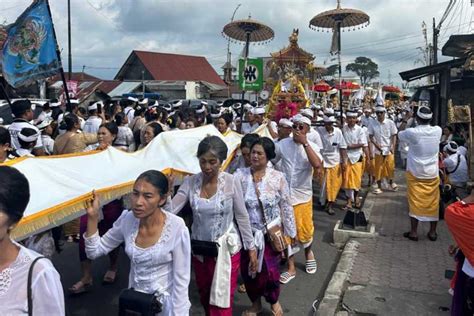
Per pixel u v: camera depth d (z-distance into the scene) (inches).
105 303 199.9
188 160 184.2
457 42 427.5
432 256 250.5
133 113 479.2
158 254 110.9
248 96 1087.6
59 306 73.3
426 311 186.4
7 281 69.5
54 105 492.7
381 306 190.9
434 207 271.0
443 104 465.7
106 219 204.1
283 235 176.7
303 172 215.5
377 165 421.7
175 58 1776.6
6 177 69.3
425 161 266.1
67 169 139.3
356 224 294.7
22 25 266.8
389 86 1560.0
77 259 250.1
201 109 422.6
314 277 231.6
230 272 143.9
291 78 504.1
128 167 161.5
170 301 112.6
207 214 142.9
